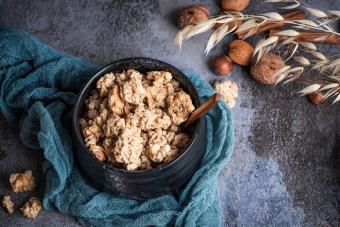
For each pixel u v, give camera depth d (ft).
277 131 2.31
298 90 2.35
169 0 2.49
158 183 2.01
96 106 2.09
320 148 2.29
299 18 2.39
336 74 2.09
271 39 1.94
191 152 1.98
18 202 2.23
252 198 2.23
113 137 2.01
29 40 2.27
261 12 2.46
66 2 2.50
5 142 2.30
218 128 2.18
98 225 2.13
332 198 2.23
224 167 2.27
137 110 1.99
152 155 1.97
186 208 2.07
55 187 2.10
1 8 2.49
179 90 2.09
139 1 2.49
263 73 2.28
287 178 2.26
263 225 2.20
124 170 1.93
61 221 2.20
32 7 2.49
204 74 2.39
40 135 2.10
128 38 2.45
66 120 2.26
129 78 2.05
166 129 2.03
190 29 1.99
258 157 2.28
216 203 2.15
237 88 2.35
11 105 2.26
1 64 2.29
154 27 2.46
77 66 2.25
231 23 2.35
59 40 2.46
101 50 2.44
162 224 2.10
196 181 2.11
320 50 2.41
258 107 2.34
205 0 2.49
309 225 2.21
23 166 2.27
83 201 2.12
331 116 2.33
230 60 2.35
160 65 2.08
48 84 2.27
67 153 2.14
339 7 2.47
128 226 2.09
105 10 2.49
